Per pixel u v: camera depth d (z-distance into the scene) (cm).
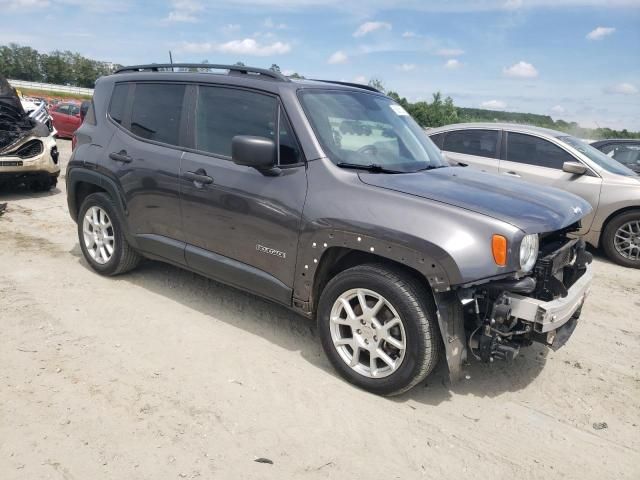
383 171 361
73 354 365
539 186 401
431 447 295
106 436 284
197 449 279
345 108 402
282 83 387
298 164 362
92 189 523
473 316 323
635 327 477
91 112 520
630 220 670
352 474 269
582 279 363
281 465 271
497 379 371
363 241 324
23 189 952
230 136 402
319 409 320
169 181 427
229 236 394
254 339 405
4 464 259
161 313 440
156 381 339
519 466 286
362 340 340
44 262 548
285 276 367
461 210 311
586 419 332
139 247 470
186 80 439
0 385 323
